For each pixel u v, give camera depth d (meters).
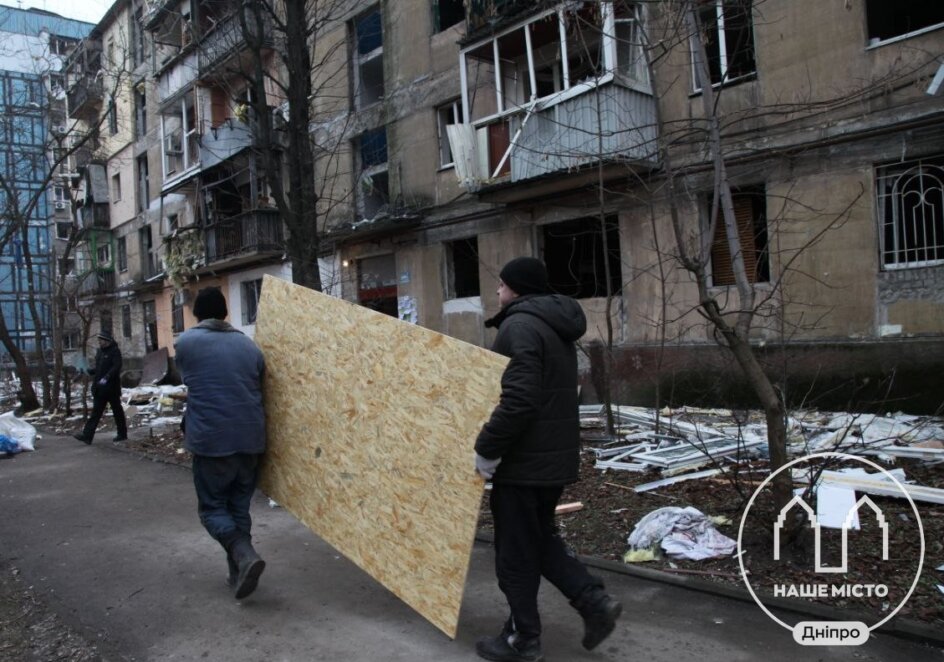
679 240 3.87
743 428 7.32
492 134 11.48
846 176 8.41
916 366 7.88
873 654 2.77
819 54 8.59
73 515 5.72
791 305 8.84
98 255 26.73
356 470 3.34
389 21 14.52
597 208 10.88
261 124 7.99
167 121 21.69
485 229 12.84
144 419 12.66
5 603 3.78
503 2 10.90
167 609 3.55
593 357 10.96
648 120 9.78
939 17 9.05
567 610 3.32
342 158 15.80
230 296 20.25
